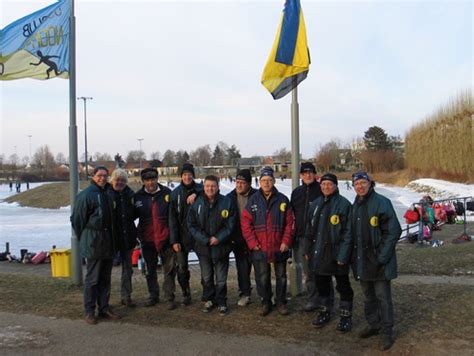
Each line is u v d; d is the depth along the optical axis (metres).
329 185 5.39
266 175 5.86
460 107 43.09
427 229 13.07
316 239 5.44
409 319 5.58
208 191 6.05
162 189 6.55
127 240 6.27
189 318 5.93
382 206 4.91
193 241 6.34
